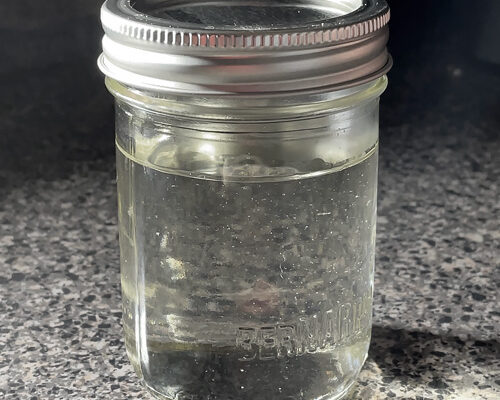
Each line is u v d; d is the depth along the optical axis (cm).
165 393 29
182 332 28
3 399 31
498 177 45
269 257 27
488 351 33
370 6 27
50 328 35
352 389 31
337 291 28
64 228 41
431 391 31
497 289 37
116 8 27
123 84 26
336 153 27
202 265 28
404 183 44
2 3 50
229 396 28
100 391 32
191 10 29
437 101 51
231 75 25
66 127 49
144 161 27
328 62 25
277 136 26
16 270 38
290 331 28
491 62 53
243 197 27
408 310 36
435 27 53
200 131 26
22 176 45
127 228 29
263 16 29
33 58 51
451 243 40
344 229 28
